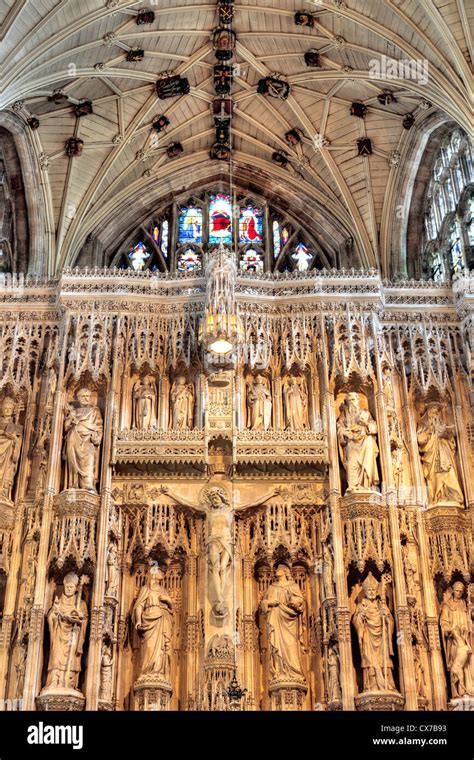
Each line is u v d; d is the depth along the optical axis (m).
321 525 24.64
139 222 34.47
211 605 23.48
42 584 23.09
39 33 26.28
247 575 24.30
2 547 24.25
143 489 24.92
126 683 23.23
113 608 23.67
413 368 26.83
